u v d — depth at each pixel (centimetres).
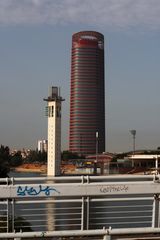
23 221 1495
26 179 1356
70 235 1043
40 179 1359
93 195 1371
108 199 1368
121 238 1143
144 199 1398
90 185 1371
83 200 1370
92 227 1427
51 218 1527
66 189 1360
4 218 1398
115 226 1530
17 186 1341
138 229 1073
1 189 1330
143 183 1403
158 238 1162
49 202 1341
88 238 1112
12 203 1338
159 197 1409
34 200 1350
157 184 1406
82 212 1370
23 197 1342
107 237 1052
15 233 1027
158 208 1406
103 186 1379
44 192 1352
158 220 1401
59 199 1375
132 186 1397
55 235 1038
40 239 1072
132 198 1387
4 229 1358
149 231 1078
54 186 1357
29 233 1030
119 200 1368
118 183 1386
